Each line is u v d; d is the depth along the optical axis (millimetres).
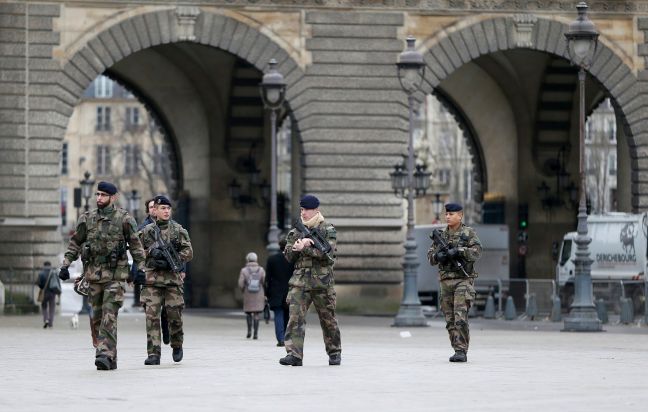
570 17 139500
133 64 162750
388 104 137625
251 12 135875
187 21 134750
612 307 128500
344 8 137250
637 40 140625
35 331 110000
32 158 132875
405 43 137875
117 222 63531
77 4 133250
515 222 166500
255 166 164625
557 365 67625
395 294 137250
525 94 163875
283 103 137375
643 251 143250
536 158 165375
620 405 48781
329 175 137250
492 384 56688
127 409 47469
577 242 112312
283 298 87688
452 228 69125
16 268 133000
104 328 63625
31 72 132750
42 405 48906
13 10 132500
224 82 162000
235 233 164875
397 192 127750
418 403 49438
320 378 59375
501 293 140875
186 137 167000
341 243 137125
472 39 138500
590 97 164750
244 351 80375
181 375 60938
